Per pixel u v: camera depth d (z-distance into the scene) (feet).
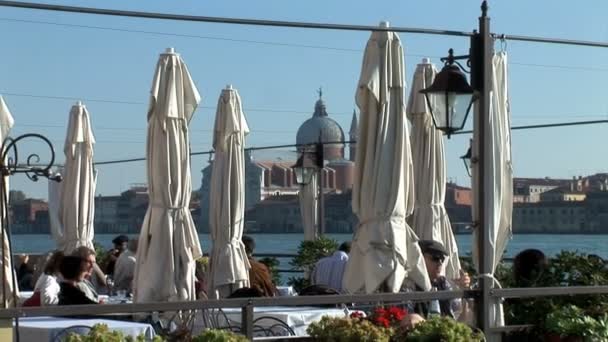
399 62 94.12
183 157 108.78
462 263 136.46
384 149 93.76
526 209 365.20
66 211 144.87
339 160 607.37
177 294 107.76
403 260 93.61
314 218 191.31
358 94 94.94
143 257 108.27
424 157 124.98
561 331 80.69
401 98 94.58
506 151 86.63
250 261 129.18
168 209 108.27
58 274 96.94
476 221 81.51
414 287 98.12
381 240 92.94
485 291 79.20
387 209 93.76
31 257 168.55
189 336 72.13
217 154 127.95
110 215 550.36
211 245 127.65
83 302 87.20
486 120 80.38
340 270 114.32
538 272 91.86
